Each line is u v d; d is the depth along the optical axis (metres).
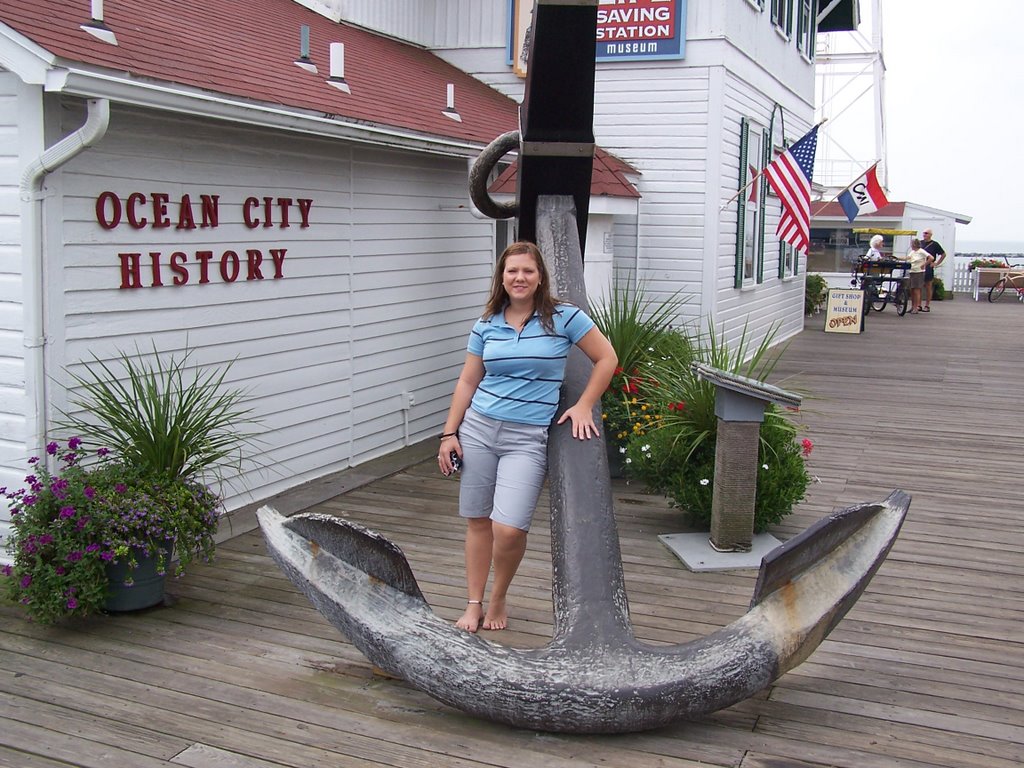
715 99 12.64
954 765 3.68
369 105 7.62
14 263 5.10
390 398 8.64
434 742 3.77
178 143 5.99
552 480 4.07
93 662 4.41
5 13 4.81
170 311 6.01
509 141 5.39
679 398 6.72
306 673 4.34
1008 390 12.67
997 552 6.27
